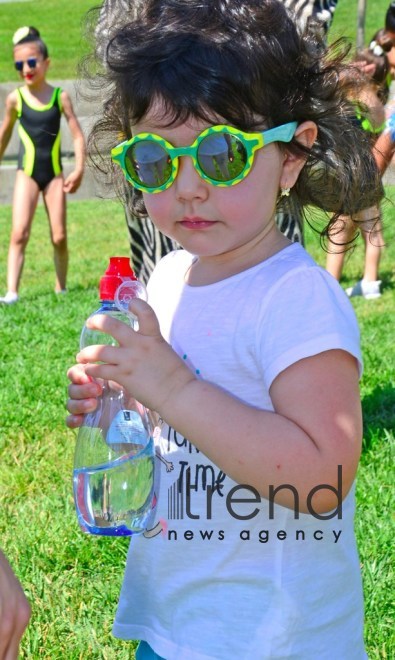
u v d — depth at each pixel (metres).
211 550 1.90
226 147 1.76
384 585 2.98
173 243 3.03
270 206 1.88
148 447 1.96
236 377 1.86
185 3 1.85
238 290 1.89
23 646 2.79
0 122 16.77
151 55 1.77
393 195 4.13
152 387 1.72
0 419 4.66
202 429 1.70
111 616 2.96
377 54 6.51
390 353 5.45
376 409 4.56
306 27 2.02
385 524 3.33
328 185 2.15
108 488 1.97
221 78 1.74
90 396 1.97
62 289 8.11
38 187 7.87
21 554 3.32
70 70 21.12
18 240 7.73
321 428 1.70
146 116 1.80
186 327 1.93
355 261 8.56
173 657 1.92
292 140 1.93
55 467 4.14
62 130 15.27
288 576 1.85
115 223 11.94
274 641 1.83
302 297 1.80
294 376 1.74
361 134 2.16
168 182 1.80
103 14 2.45
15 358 5.75
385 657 2.69
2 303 7.54
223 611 1.88
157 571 1.96
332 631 1.89
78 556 3.29
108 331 1.72
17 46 7.87
